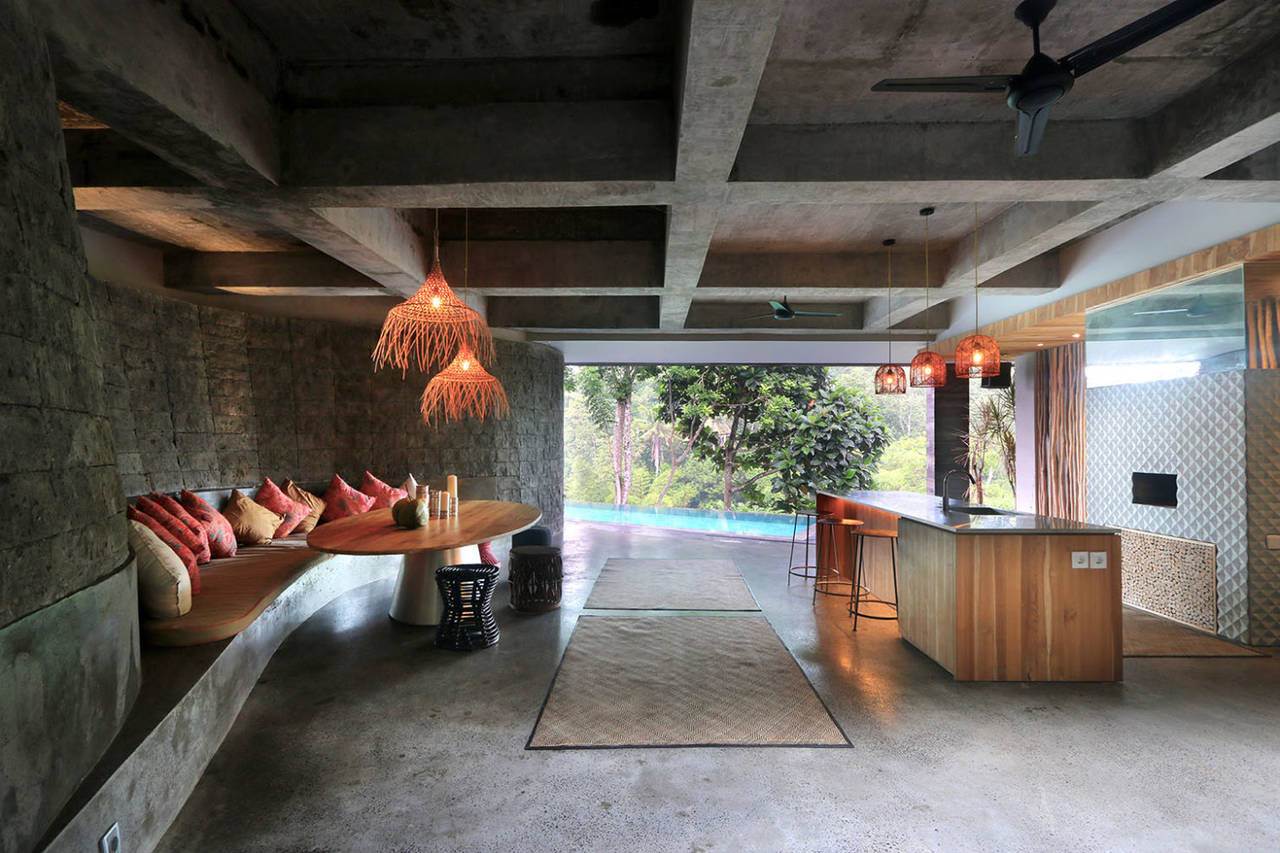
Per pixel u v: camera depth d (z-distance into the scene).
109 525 2.28
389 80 3.21
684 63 2.38
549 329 8.18
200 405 5.42
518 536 6.04
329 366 6.74
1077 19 2.57
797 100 3.17
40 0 1.91
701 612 5.27
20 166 1.81
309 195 3.41
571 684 3.69
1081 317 6.23
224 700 3.05
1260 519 4.48
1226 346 4.62
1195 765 2.79
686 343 9.52
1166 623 5.02
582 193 3.43
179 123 2.58
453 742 2.99
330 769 2.74
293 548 5.32
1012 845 2.24
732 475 16.75
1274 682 3.77
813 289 6.01
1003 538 3.78
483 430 8.24
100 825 1.88
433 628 4.79
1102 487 5.86
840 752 2.90
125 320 4.75
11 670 1.57
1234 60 2.85
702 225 4.04
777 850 2.21
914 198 3.64
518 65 3.14
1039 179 3.39
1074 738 3.04
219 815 2.41
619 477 20.36
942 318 8.54
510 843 2.25
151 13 2.35
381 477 7.19
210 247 5.55
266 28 2.98
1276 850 2.21
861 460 14.35
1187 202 4.66
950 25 2.61
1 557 1.58
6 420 1.65
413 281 5.30
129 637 2.39
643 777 2.68
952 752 2.90
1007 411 9.78
